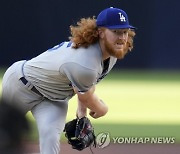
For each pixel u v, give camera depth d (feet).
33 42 173.06
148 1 168.96
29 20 172.14
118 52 42.60
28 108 47.57
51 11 170.50
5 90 48.57
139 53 171.53
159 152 67.97
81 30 42.60
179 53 170.19
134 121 94.17
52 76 45.19
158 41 170.50
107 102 120.16
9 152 14.58
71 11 169.48
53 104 46.73
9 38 174.19
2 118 14.71
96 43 43.06
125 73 168.55
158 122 93.91
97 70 42.78
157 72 169.89
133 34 44.52
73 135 48.98
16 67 48.01
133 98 126.11
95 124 89.35
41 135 44.65
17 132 14.73
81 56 42.29
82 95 43.86
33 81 46.37
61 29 171.01
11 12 172.86
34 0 171.01
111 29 41.68
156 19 169.58
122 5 168.86
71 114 98.99
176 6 168.66
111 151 67.87
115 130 83.41
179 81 155.12
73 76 43.01
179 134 80.59
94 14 168.76
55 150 44.62
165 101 122.52
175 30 169.58
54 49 46.24
